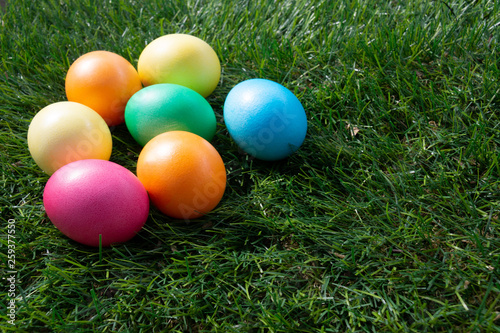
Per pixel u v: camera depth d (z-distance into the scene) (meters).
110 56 0.42
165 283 0.36
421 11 0.51
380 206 0.38
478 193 0.38
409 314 0.35
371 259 0.37
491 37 0.48
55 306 0.35
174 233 0.38
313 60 0.48
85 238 0.36
